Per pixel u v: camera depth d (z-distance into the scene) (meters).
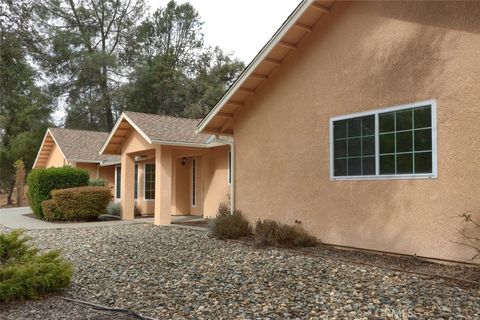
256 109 10.89
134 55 45.44
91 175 24.36
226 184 15.52
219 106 11.09
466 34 6.98
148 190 20.02
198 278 6.76
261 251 8.80
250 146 11.05
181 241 10.66
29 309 5.25
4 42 28.38
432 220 7.32
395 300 5.22
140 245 10.27
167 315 4.97
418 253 7.49
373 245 8.22
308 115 9.62
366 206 8.38
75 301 5.59
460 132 6.99
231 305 5.28
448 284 5.92
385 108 8.11
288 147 10.05
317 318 4.69
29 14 31.02
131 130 16.48
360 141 8.55
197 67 45.69
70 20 42.75
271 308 5.11
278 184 10.25
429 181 7.38
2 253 6.21
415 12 7.70
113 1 44.91
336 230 8.93
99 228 14.09
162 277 6.93
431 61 7.43
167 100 40.47
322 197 9.24
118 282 6.72
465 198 6.90
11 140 33.19
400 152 7.85
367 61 8.47
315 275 6.65
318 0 8.88
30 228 14.14
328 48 9.23
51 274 5.90
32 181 18.03
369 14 8.45
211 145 14.78
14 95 32.12
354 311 4.88
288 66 10.09
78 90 41.03
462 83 7.00
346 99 8.84
